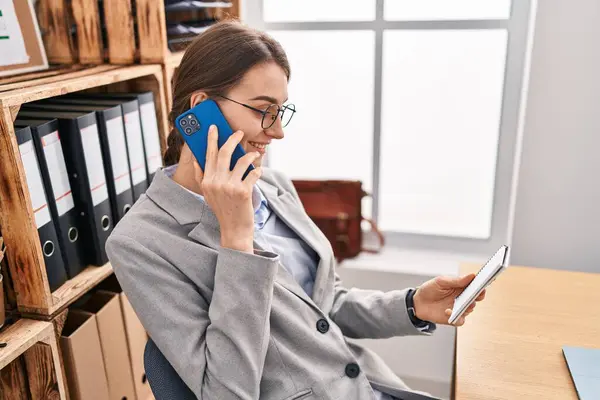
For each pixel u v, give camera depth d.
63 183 1.20
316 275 1.18
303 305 1.09
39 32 1.36
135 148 1.40
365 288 1.96
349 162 2.14
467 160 2.02
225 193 0.90
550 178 1.69
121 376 1.41
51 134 1.15
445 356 1.92
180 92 1.00
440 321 1.17
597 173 1.64
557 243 1.74
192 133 0.95
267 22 2.01
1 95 1.00
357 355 1.25
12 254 1.09
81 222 1.27
